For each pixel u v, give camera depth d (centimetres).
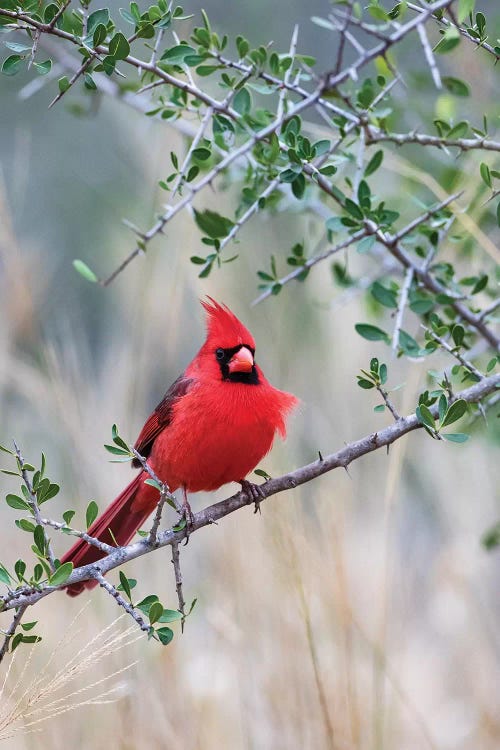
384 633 838
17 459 560
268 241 1238
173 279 1021
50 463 1166
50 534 1083
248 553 884
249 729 833
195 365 834
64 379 998
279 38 1525
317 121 1405
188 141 915
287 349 1106
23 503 564
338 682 827
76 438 975
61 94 633
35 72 1524
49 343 984
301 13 1551
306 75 807
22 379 1000
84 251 1448
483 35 677
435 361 960
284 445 867
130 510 866
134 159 1142
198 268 1073
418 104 993
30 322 1020
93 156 1498
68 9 804
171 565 989
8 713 621
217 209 1077
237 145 916
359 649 925
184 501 837
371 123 788
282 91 745
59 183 1495
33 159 1518
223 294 1074
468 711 990
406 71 1014
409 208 1009
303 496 1022
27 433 1175
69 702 859
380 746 811
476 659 976
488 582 1046
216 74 1014
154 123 1052
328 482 977
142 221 1126
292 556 814
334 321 1134
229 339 812
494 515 1023
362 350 1119
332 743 789
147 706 860
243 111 765
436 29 1000
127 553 598
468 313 816
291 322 1134
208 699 868
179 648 904
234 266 1091
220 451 796
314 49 1534
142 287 1027
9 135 1534
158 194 1055
